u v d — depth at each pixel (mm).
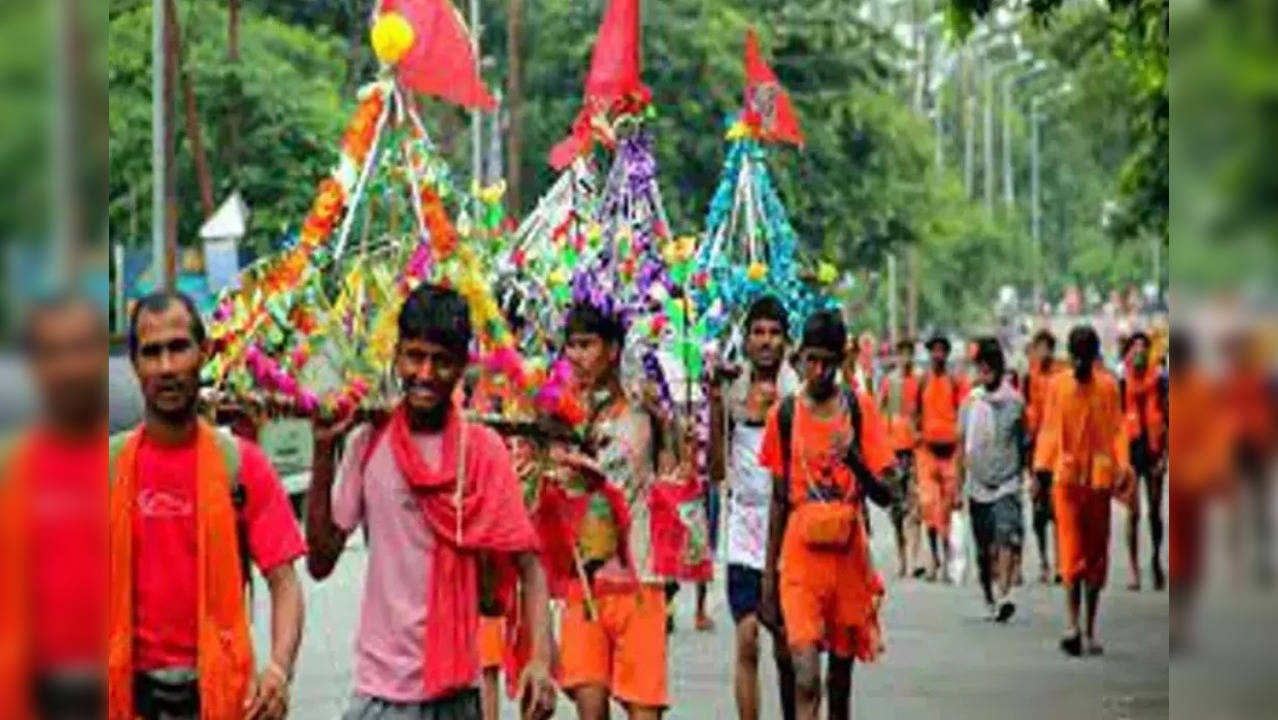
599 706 12516
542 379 12203
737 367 15625
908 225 78125
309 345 10922
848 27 70750
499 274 13930
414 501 9062
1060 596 27359
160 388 8016
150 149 41000
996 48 141000
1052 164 156500
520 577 9383
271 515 8328
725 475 15500
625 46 22062
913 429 28984
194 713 7996
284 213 45750
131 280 36531
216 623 8031
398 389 9719
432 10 13680
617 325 12930
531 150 63188
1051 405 21328
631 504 12656
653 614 12562
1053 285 153875
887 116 74062
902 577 29406
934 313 116938
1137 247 110312
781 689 14812
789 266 25750
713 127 62281
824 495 13953
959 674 20031
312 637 22094
